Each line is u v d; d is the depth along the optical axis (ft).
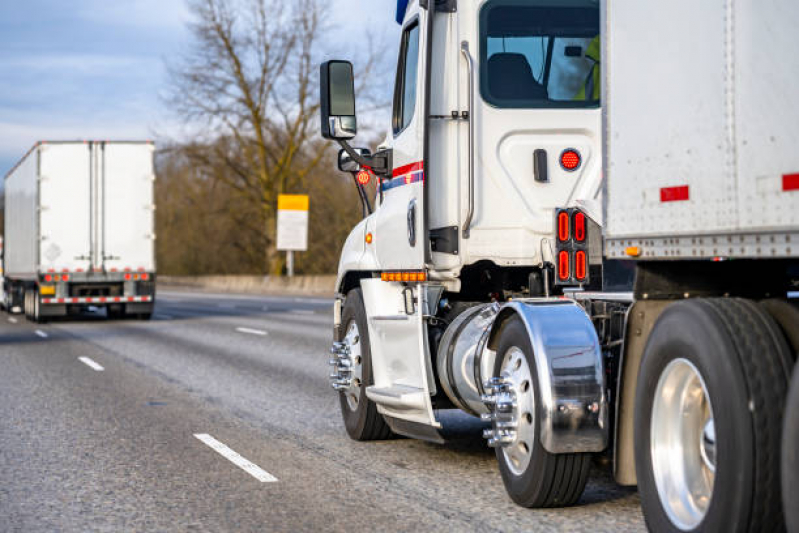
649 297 15.92
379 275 26.76
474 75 23.62
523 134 23.77
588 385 18.08
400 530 18.13
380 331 25.72
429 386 23.11
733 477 13.20
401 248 24.50
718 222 13.65
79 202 89.40
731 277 15.37
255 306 119.44
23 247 97.81
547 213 23.71
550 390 18.02
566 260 21.56
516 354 19.49
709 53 13.87
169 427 30.71
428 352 23.17
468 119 23.62
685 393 14.89
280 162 192.85
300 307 114.52
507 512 19.26
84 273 89.35
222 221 219.41
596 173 23.91
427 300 23.44
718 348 13.55
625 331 16.06
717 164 13.67
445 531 18.01
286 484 22.29
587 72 24.08
